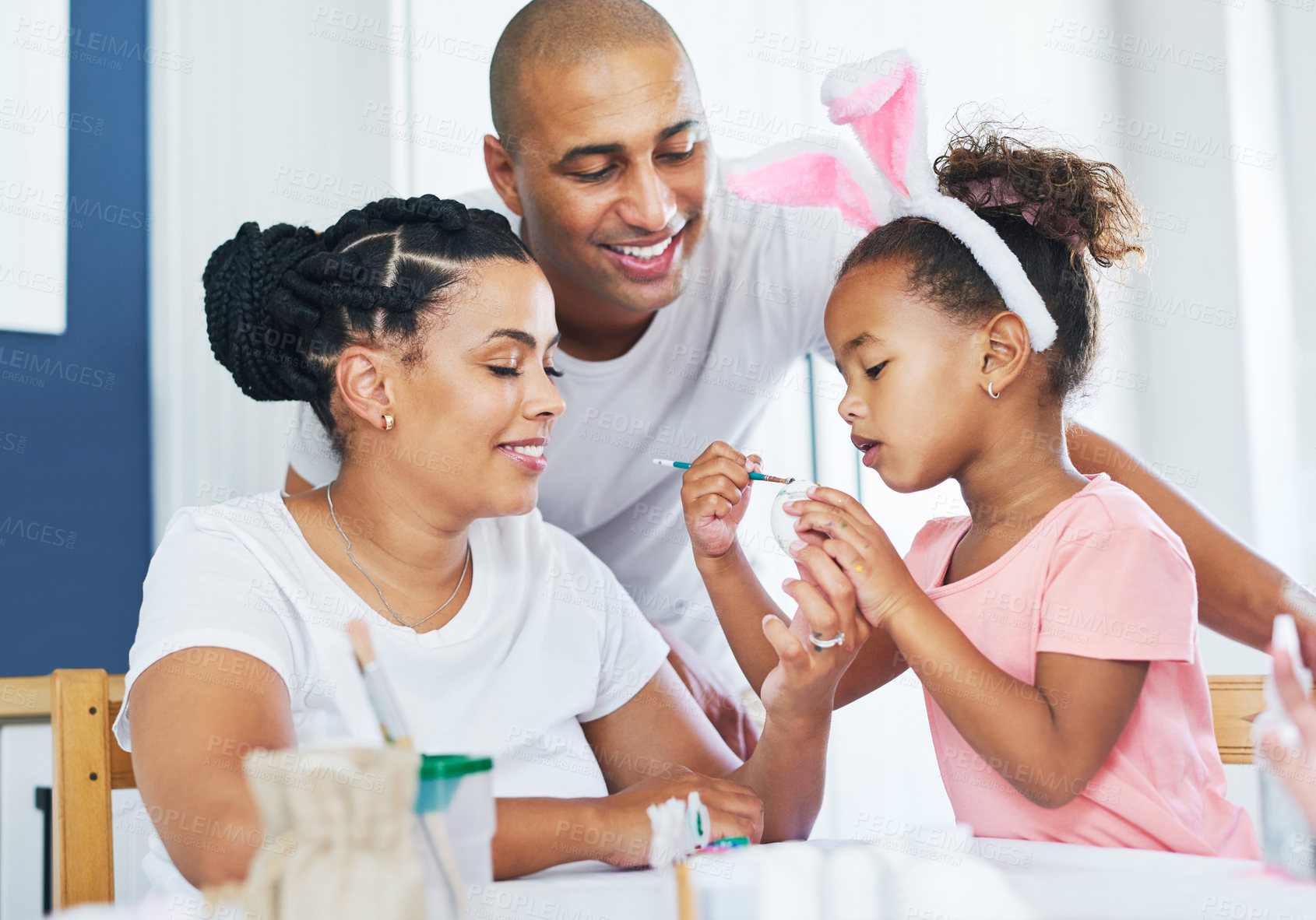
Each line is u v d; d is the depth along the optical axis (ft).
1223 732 3.77
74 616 6.82
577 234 4.52
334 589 3.18
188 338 6.89
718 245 5.32
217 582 3.02
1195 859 2.39
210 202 6.94
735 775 3.48
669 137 4.38
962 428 3.46
